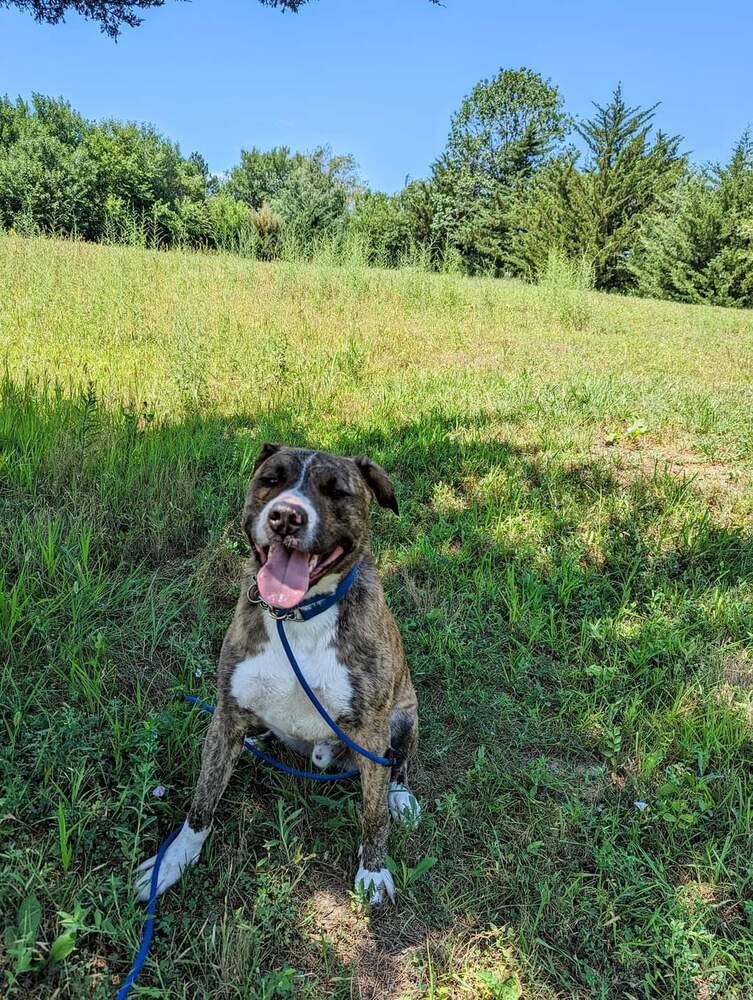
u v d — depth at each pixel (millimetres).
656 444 7289
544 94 56188
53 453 4918
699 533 5191
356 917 2531
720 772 3301
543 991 2359
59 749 2779
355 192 67812
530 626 4168
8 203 26672
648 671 3973
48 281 11008
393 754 3057
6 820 2521
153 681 3412
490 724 3527
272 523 2441
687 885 2756
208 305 11594
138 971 2172
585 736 3527
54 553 3961
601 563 5012
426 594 4395
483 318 15016
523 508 5590
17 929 2170
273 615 2486
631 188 38625
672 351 12953
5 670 3105
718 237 33094
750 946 2500
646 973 2418
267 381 7691
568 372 10023
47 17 11938
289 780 3041
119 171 32781
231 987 2203
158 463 5172
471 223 47781
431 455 6320
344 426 6777
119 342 8883
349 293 15070
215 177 67812
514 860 2809
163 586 4117
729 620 4367
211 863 2602
